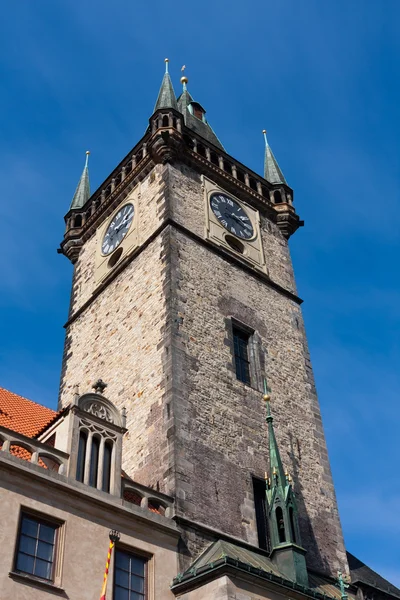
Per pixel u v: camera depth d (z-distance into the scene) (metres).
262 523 30.42
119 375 35.16
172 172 41.16
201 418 31.08
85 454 25.94
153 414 31.25
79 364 39.22
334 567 31.69
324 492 34.25
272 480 29.69
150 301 35.91
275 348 38.22
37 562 22.38
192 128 51.44
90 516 24.42
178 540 26.45
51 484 23.88
